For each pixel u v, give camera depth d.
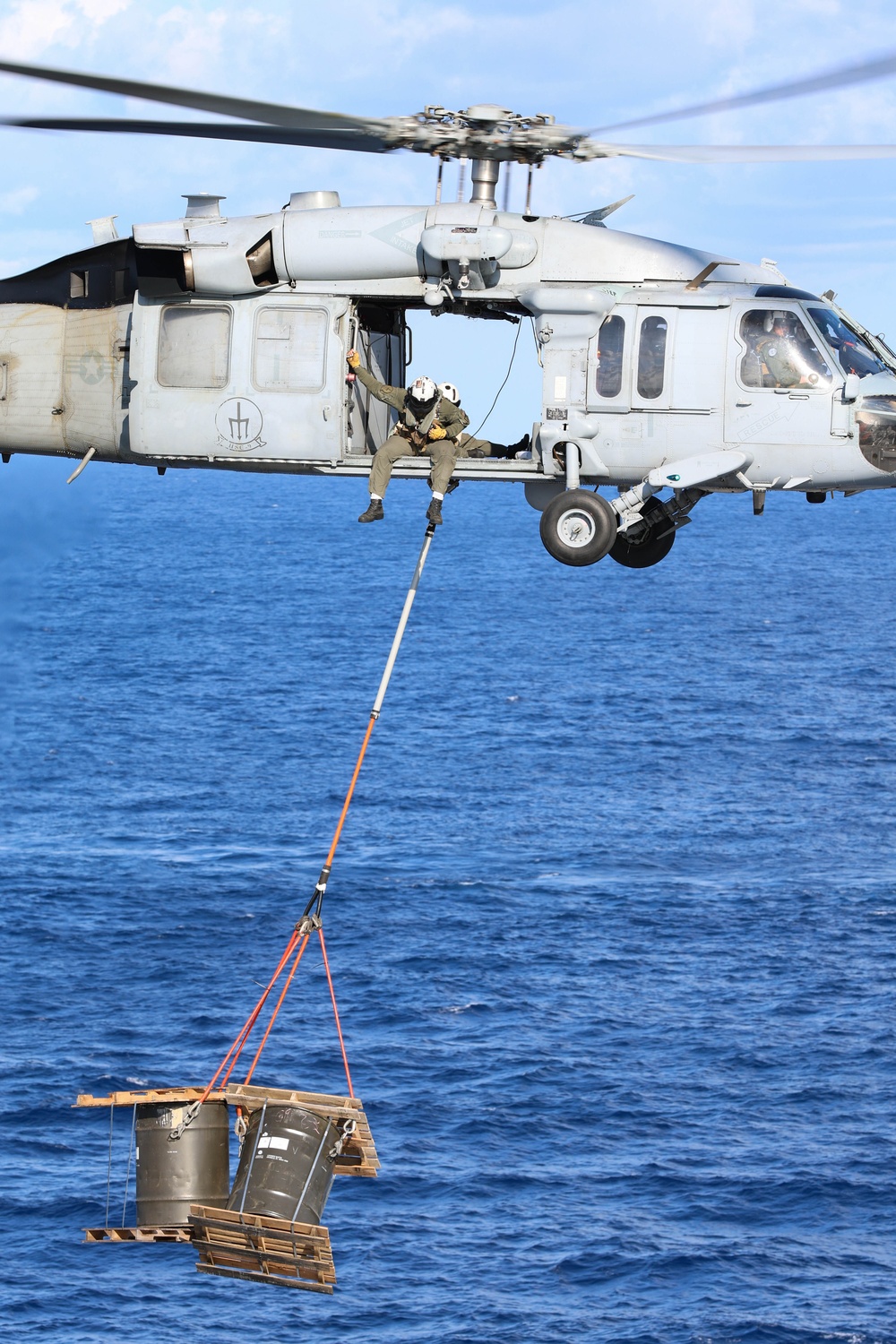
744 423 35.78
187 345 36.66
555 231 35.75
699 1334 80.19
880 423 35.59
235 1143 80.06
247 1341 80.81
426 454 35.34
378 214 35.34
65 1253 90.31
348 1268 88.06
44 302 39.03
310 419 36.12
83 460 39.78
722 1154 101.88
